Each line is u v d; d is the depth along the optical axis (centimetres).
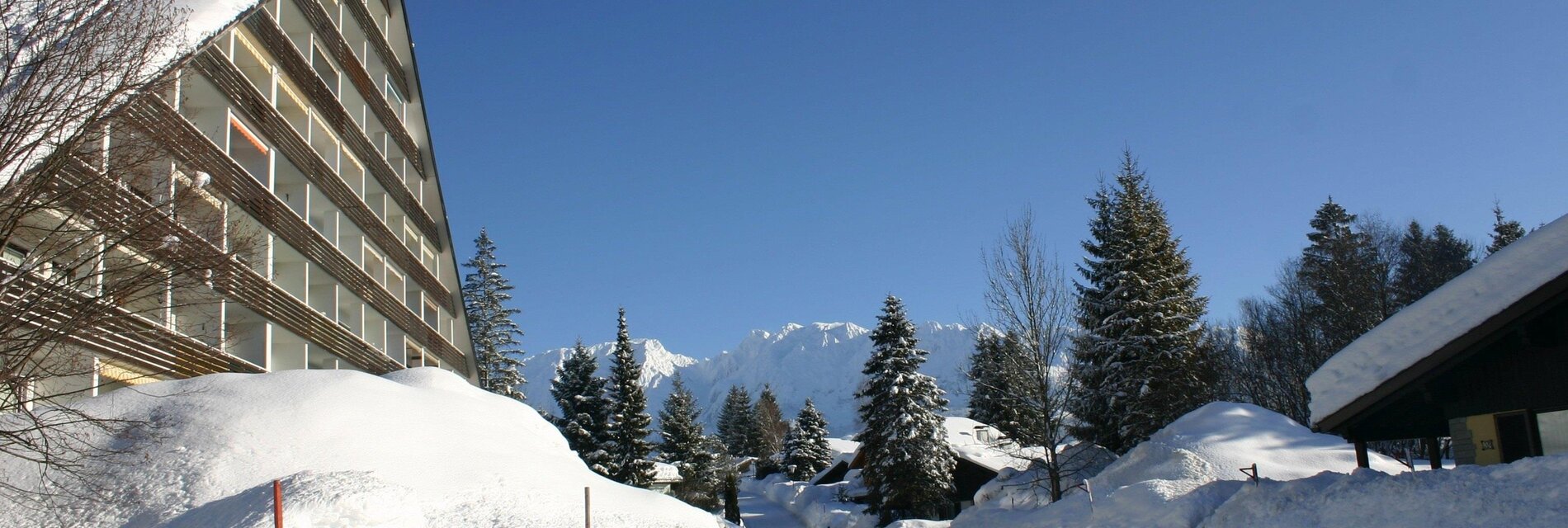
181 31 1517
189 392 1969
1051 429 2380
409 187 3978
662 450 6462
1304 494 1176
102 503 1620
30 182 1179
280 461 1780
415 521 1588
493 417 2333
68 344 1370
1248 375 4912
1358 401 1212
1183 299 3672
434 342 3978
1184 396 3534
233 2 1902
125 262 1349
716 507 6169
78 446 1700
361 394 2088
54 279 1227
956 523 1895
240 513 1459
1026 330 2416
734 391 11038
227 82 2397
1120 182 3956
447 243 4288
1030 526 1655
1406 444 3603
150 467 1712
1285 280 4969
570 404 5397
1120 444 3588
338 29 3309
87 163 1248
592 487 2119
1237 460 2347
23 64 1185
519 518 1809
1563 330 1098
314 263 2838
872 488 4188
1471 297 1123
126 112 1284
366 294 3244
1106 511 1545
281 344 2788
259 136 2588
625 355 5462
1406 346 1176
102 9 1248
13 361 1208
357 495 1528
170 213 1331
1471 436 1189
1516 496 948
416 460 1934
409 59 3994
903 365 4184
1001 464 4456
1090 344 3441
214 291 1923
